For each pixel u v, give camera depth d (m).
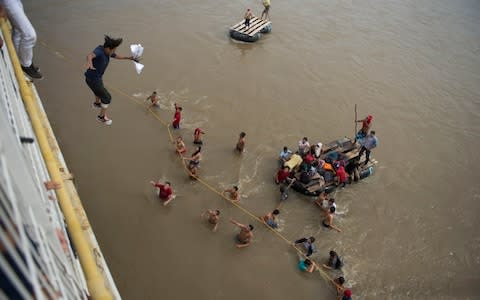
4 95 4.32
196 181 17.70
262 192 17.80
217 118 21.22
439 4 37.00
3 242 1.94
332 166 18.48
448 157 21.22
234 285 14.38
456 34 32.50
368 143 18.67
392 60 28.28
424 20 34.06
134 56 9.10
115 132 19.31
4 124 3.01
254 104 22.58
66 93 20.81
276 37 29.16
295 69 25.97
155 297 13.67
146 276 14.19
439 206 18.55
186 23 28.78
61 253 3.59
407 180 19.58
